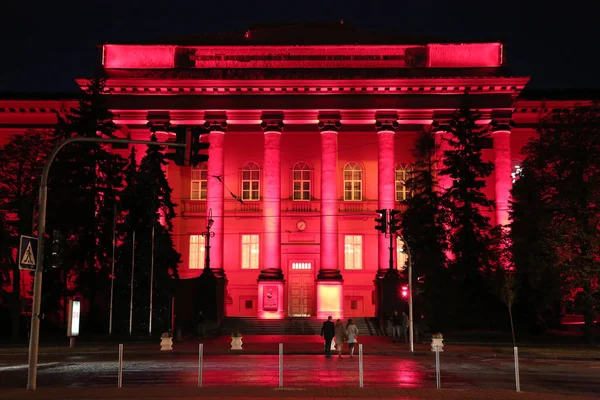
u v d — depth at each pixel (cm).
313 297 5906
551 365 2769
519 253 4103
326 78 5447
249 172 6091
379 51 5691
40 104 5888
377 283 5191
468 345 3884
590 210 3784
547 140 3997
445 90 5462
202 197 6025
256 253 5975
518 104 5825
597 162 3781
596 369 2578
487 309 4388
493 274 4291
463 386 2012
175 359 3023
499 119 5438
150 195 4606
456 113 4800
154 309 4519
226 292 5591
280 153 5838
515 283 3909
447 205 4616
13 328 4250
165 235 4684
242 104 5528
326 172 5438
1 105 5872
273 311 5272
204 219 5953
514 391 1809
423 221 4703
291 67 5659
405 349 3572
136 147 5600
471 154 4684
